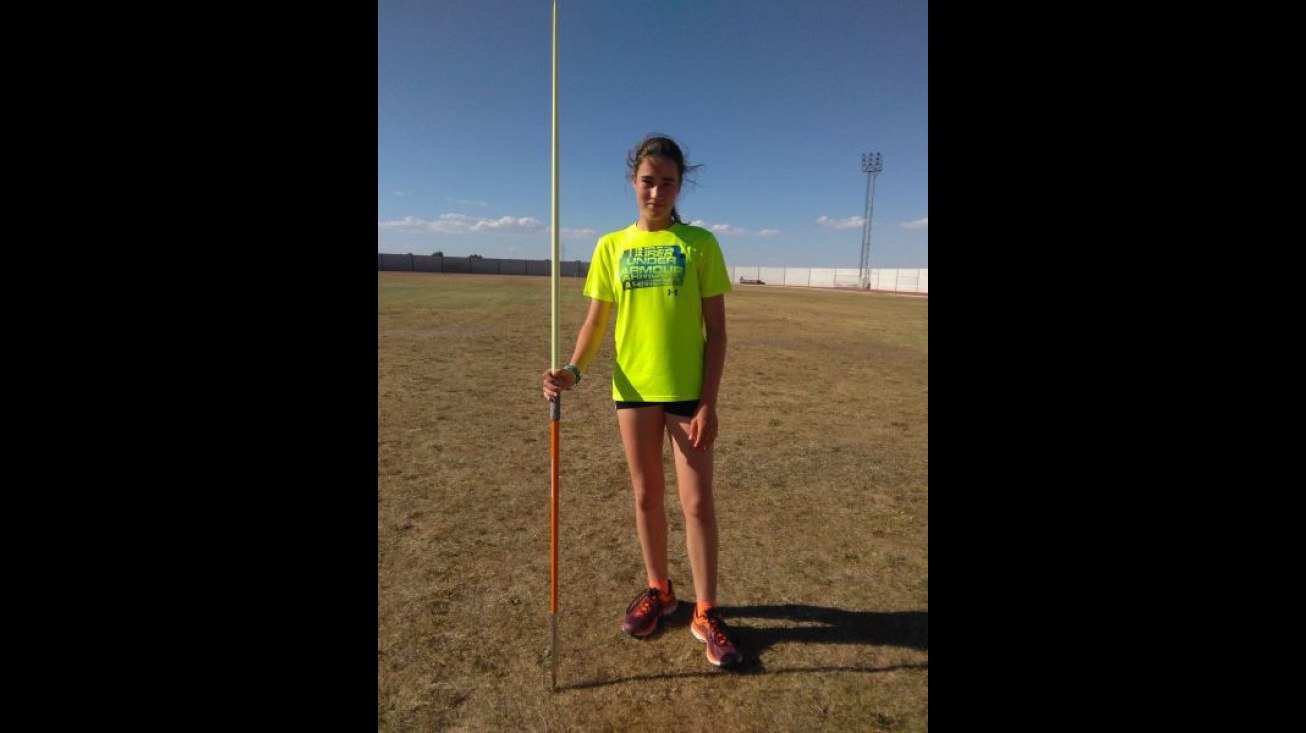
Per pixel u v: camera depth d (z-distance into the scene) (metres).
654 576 2.24
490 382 6.95
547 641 2.16
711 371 1.98
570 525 3.15
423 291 23.95
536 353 9.12
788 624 2.27
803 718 1.80
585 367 2.10
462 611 2.34
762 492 3.68
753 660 2.06
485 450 4.41
